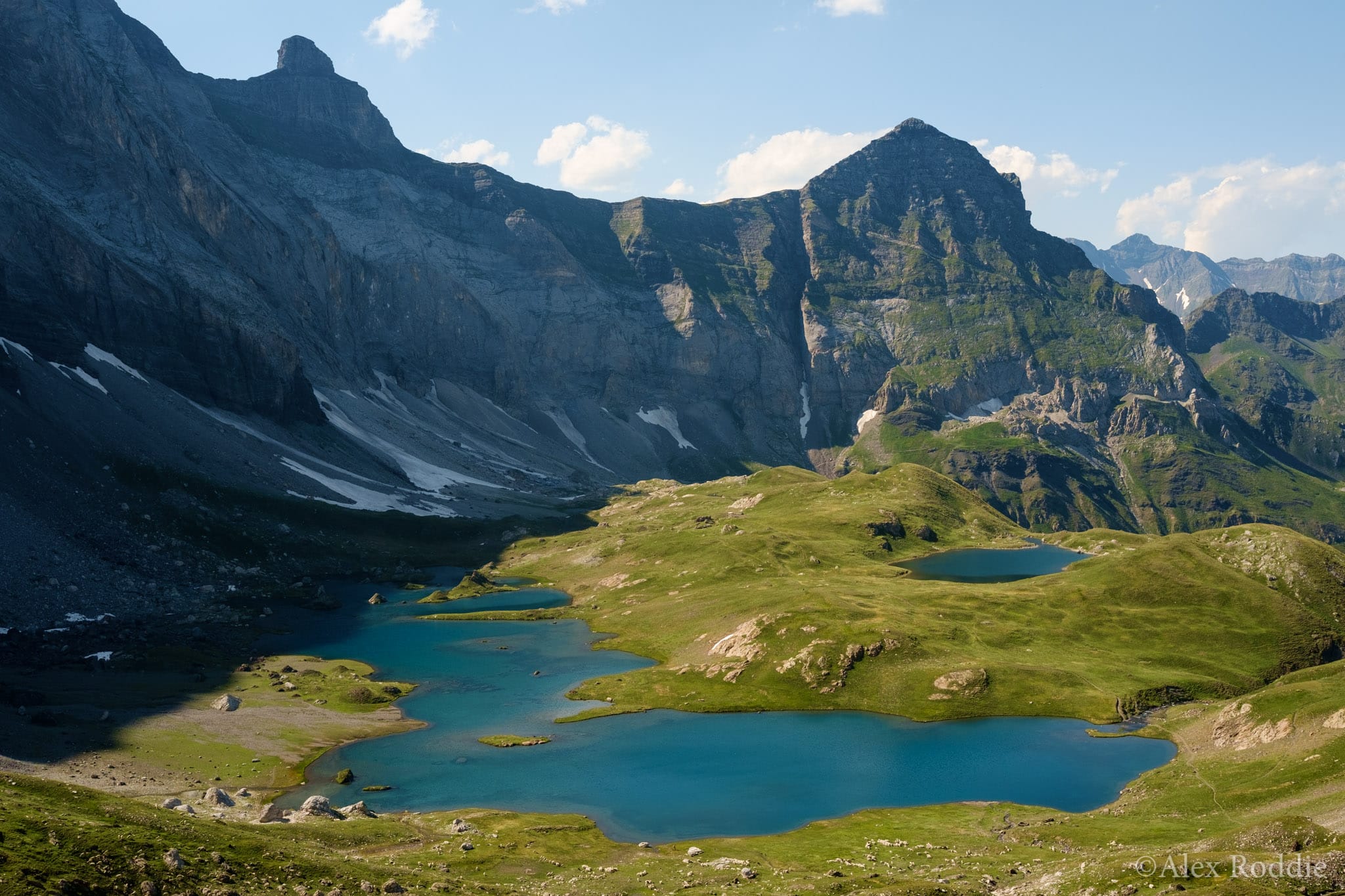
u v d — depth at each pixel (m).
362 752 130.62
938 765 125.75
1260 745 111.31
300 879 69.38
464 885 75.38
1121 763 125.06
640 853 93.94
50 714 122.06
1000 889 77.75
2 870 58.47
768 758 129.50
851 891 78.31
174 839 69.50
